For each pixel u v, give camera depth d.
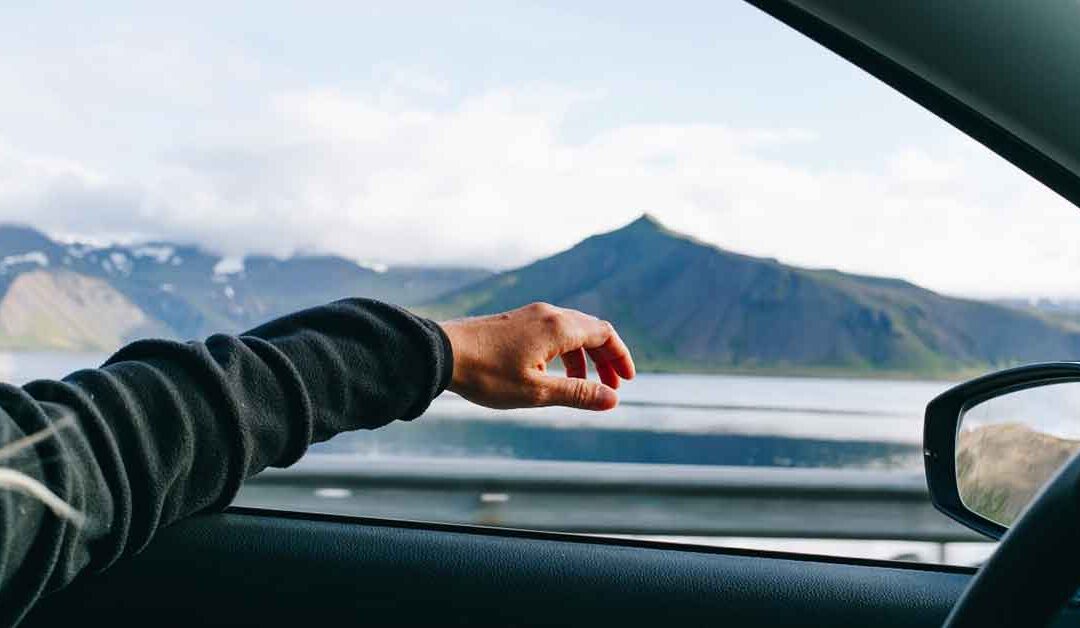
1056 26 1.34
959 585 1.47
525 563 1.45
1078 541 0.65
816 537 3.19
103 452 0.67
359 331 0.91
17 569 0.60
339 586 1.42
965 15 1.34
